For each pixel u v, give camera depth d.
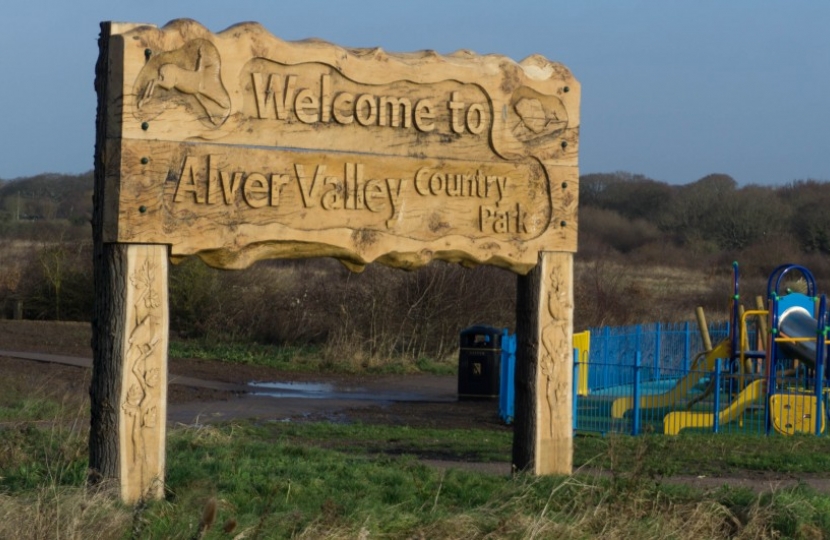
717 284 38.62
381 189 8.95
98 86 8.12
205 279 28.67
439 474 9.94
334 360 24.84
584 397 19.38
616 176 82.12
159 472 7.98
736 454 13.41
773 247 49.97
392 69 8.96
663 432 15.84
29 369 20.80
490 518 8.15
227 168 8.30
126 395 7.88
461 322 26.83
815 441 14.67
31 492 8.12
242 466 9.68
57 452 9.93
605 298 30.91
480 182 9.38
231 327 28.14
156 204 8.00
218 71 8.23
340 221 8.80
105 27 8.00
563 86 9.70
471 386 20.03
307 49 8.59
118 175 7.88
